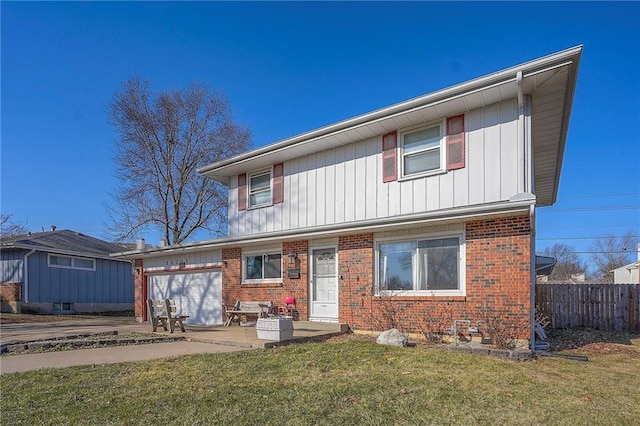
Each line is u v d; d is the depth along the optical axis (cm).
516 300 927
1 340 1134
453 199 1115
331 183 1372
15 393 584
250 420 478
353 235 1211
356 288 1187
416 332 1062
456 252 1034
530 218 910
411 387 606
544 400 557
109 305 2716
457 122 1134
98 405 529
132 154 2627
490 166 1071
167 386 611
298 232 1264
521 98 1005
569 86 1016
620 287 1341
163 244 2295
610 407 535
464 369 718
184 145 2733
